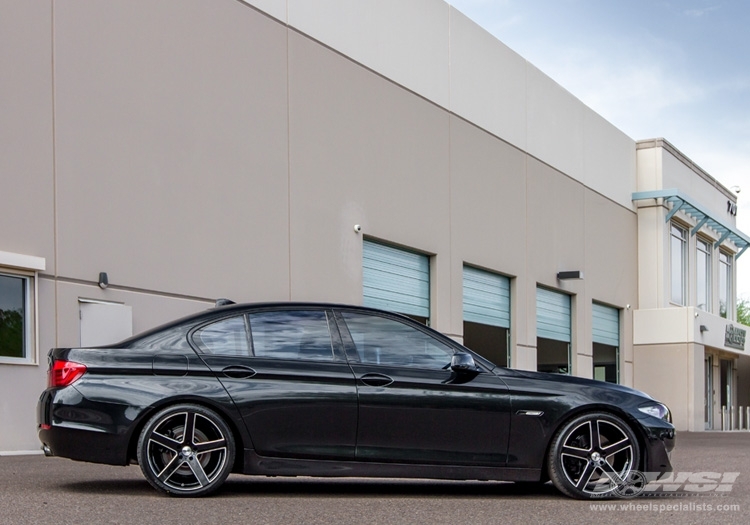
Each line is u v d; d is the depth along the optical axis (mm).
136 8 13453
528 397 7219
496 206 22578
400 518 6055
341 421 6914
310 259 16484
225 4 15094
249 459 6770
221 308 7152
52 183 12047
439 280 20109
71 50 12422
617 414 7344
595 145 28531
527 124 24375
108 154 12859
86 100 12594
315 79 16969
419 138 19812
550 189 25391
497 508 6652
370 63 18453
